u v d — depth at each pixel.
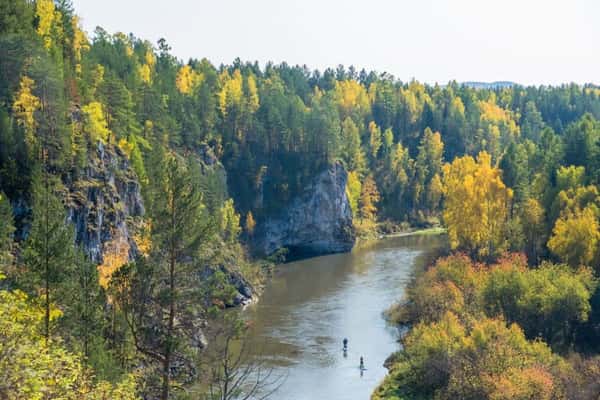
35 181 58.47
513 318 64.00
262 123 154.25
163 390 31.95
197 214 35.25
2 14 78.31
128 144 88.19
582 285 62.91
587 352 59.81
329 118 160.25
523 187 102.06
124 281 33.75
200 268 34.72
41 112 67.94
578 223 74.44
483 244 94.19
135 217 80.06
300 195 149.38
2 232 46.59
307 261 131.62
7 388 17.53
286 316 84.06
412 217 181.12
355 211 166.75
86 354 34.44
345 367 64.44
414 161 196.25
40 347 20.17
